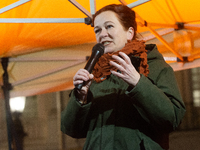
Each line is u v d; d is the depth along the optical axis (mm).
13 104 15750
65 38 4941
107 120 1986
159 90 1851
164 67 2041
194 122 15945
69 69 5434
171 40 5184
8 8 3668
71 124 2146
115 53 2064
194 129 15711
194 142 13461
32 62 5539
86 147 2072
